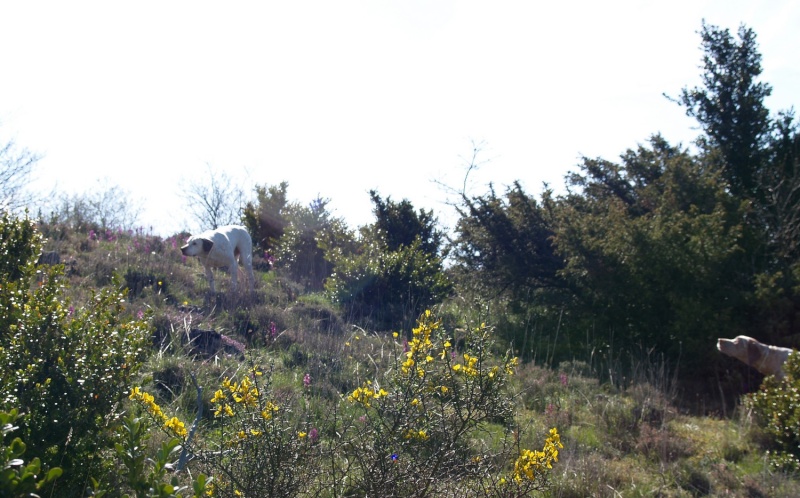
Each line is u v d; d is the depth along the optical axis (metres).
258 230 16.80
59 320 4.52
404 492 4.06
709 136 13.88
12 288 4.66
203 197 21.44
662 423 7.66
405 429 4.16
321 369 7.69
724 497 6.10
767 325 9.89
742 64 13.77
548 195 13.66
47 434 4.13
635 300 10.78
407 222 15.69
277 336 8.95
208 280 10.62
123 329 4.68
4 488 2.50
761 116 13.49
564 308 11.93
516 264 13.03
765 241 11.29
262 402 4.20
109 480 4.40
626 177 14.56
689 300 10.09
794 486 6.29
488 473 4.68
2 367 4.14
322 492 4.25
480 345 4.48
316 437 4.96
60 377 4.33
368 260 12.55
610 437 7.31
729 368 9.66
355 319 10.93
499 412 4.44
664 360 10.18
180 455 4.18
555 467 6.21
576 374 9.49
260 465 3.92
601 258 11.13
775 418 7.20
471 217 13.66
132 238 13.40
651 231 10.78
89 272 10.06
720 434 7.72
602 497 5.81
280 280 12.62
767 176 12.96
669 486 6.29
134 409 5.35
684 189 11.69
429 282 12.61
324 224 14.85
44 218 13.67
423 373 4.27
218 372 7.28
